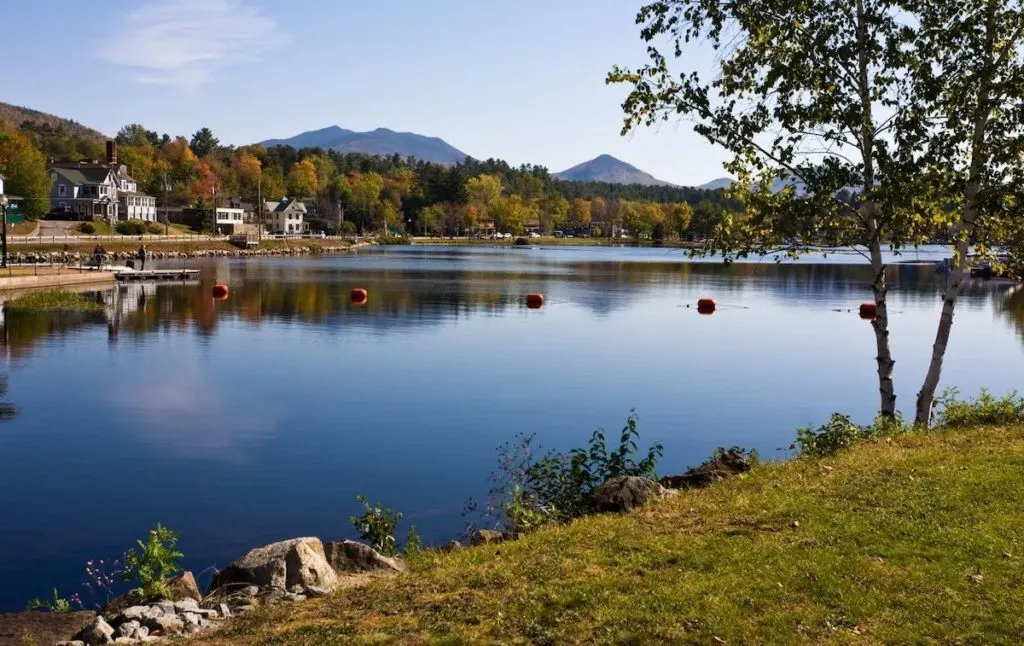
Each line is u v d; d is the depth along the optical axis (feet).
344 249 481.87
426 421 71.56
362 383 88.07
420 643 23.59
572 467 48.26
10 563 40.73
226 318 144.05
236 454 60.90
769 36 48.37
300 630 25.11
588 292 210.59
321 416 72.90
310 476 55.77
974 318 154.71
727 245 52.13
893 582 26.37
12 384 85.20
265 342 117.50
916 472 38.68
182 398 79.71
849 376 94.84
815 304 183.93
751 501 35.99
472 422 71.31
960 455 41.47
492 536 38.27
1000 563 27.53
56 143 596.70
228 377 90.74
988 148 48.49
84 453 60.75
